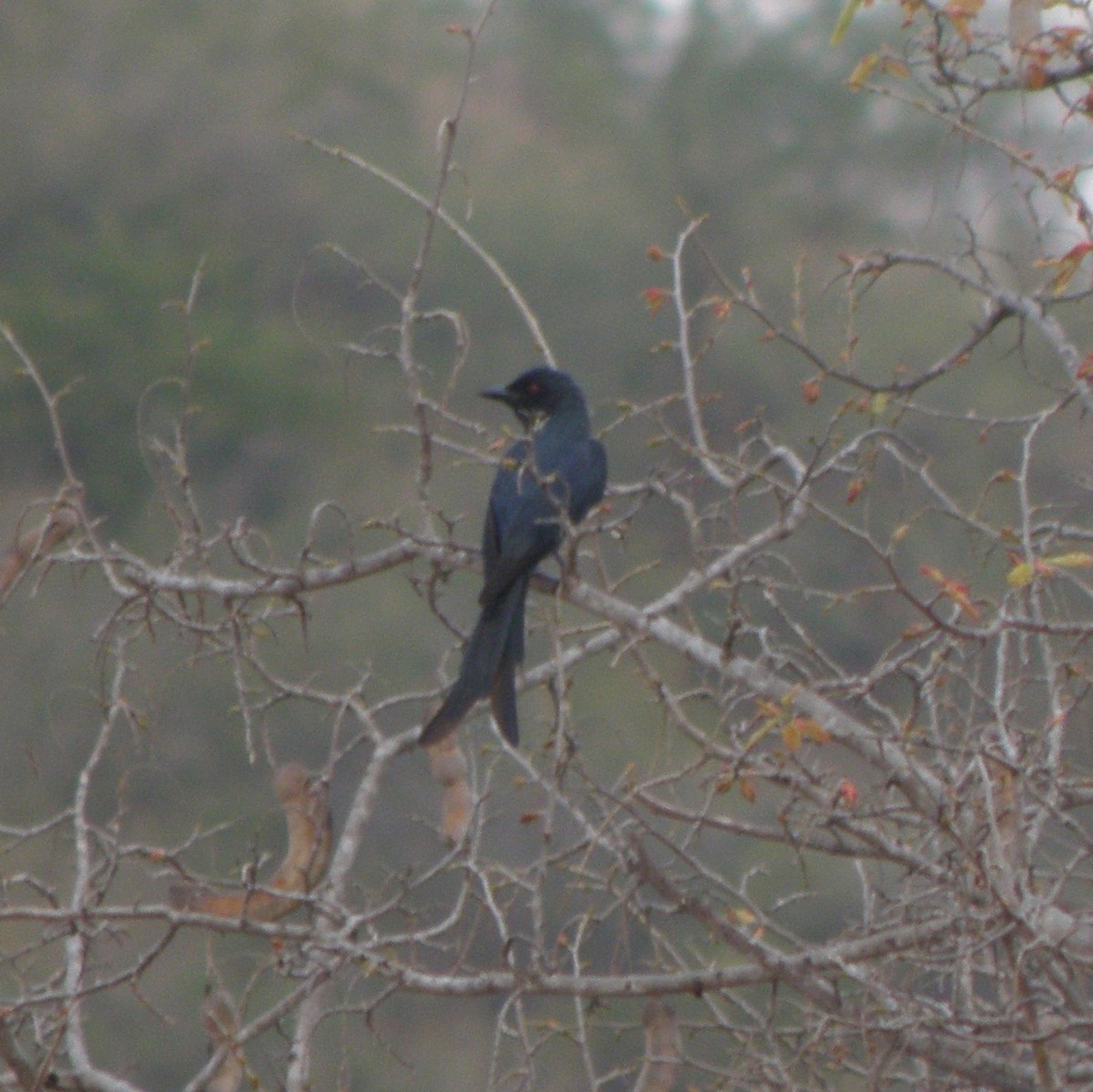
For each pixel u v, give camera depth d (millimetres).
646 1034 9461
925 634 9617
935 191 10461
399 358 9961
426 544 9977
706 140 42000
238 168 41156
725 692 9602
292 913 10117
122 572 10344
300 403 34531
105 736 9805
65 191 40500
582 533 9867
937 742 8625
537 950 9000
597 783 9555
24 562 9984
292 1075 9055
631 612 9820
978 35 9789
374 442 34000
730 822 9219
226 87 42406
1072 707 8789
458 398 34875
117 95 41750
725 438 29906
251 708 10133
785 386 30109
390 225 39719
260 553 23656
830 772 9547
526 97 45188
